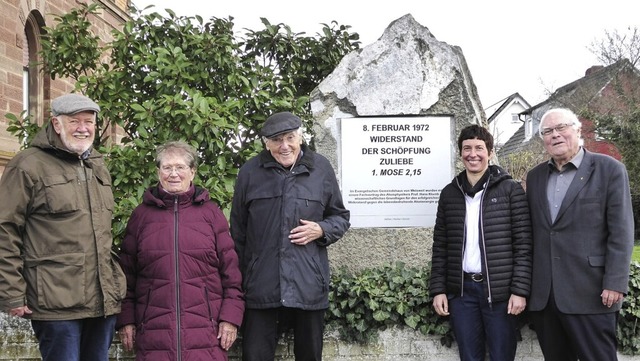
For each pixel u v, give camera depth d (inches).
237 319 138.1
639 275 167.2
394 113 192.2
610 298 136.3
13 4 352.8
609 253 137.8
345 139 192.9
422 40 193.9
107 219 135.3
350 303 167.8
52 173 127.9
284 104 220.5
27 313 124.6
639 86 864.9
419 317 167.0
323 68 251.0
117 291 134.2
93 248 130.5
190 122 188.4
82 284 127.6
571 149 144.0
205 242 137.3
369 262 190.1
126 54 211.5
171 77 205.3
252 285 144.6
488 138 153.7
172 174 138.1
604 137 845.2
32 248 126.5
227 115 202.8
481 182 153.2
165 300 133.2
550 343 146.8
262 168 149.6
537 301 145.1
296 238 143.5
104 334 136.6
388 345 169.2
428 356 168.2
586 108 876.6
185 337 131.9
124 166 191.2
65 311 126.6
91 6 222.2
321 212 149.9
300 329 146.9
